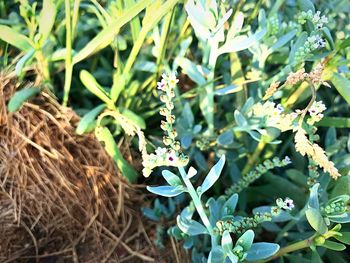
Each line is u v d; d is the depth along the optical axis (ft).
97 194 0.77
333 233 0.62
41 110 0.74
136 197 0.80
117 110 0.75
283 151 0.84
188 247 0.72
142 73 0.86
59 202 0.75
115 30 0.66
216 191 0.83
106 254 0.78
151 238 0.79
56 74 0.85
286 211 0.70
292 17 0.89
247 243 0.59
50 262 0.77
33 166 0.74
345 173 0.71
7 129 0.73
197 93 0.80
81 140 0.76
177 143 0.58
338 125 0.78
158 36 0.75
